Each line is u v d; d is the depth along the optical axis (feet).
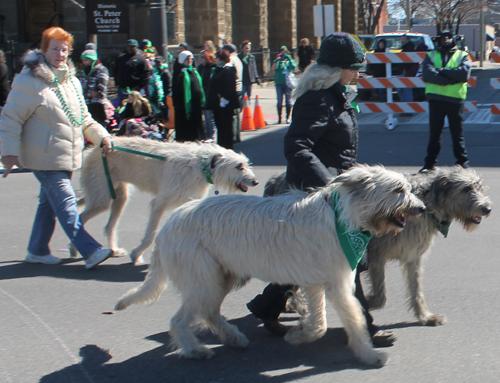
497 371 13.57
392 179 12.54
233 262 13.87
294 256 13.37
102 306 18.04
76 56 70.38
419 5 149.89
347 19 148.15
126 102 40.55
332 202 13.24
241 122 56.85
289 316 17.38
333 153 14.35
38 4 82.17
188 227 14.07
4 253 23.38
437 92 34.40
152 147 21.97
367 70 69.56
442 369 13.73
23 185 35.76
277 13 116.26
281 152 44.62
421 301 16.30
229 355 14.79
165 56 47.85
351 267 13.25
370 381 13.26
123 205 23.76
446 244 23.40
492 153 41.06
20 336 15.94
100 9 56.08
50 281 20.27
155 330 16.30
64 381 13.56
